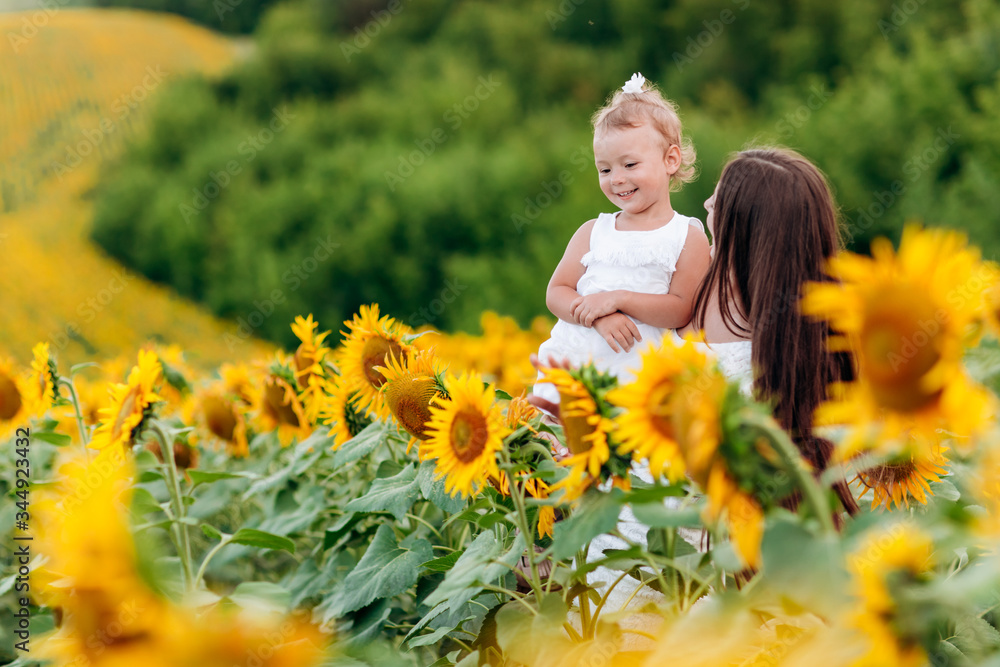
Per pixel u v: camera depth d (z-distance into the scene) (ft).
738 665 3.17
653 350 3.41
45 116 87.35
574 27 80.12
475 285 51.44
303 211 61.31
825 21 65.72
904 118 47.96
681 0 72.13
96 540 1.96
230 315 60.18
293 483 8.90
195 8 119.65
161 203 68.28
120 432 6.08
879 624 2.71
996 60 50.42
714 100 64.13
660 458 3.37
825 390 4.99
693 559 4.03
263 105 82.84
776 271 5.22
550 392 6.66
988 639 4.56
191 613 2.02
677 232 7.21
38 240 68.18
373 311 6.56
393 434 6.64
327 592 7.63
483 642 4.58
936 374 2.73
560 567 4.49
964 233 2.74
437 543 7.54
